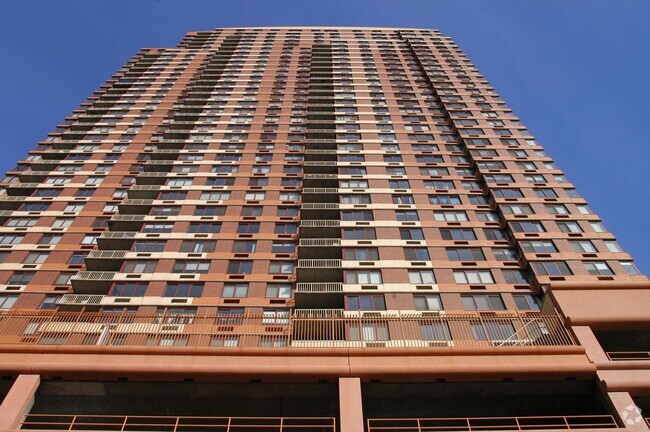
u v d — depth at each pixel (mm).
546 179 41844
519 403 20000
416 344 26234
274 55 72250
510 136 48125
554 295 22875
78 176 46312
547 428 20078
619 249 34250
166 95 60781
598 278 31906
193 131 51781
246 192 42844
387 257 34438
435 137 49312
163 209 40719
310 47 75438
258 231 38594
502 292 31625
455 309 30438
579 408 20016
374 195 40875
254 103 57594
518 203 38875
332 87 60219
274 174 45094
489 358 19750
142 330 28469
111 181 45469
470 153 45344
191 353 19875
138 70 69438
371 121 52312
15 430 16969
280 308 31859
